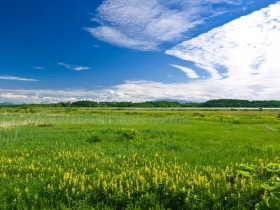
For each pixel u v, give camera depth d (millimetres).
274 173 8125
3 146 15539
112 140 18094
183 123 39750
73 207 6461
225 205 6477
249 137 20344
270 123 39969
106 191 6961
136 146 15695
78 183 7379
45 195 6957
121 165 10234
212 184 7344
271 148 14031
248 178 7926
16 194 6918
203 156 11875
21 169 9242
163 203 6598
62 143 16516
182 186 7172
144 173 8391
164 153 12781
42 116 50656
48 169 9219
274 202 5547
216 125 34469
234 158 11188
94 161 10961
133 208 6391
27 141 17688
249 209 6367
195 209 6355
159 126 32344
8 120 39750
